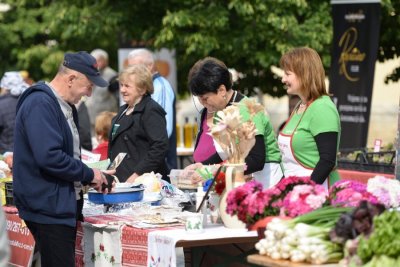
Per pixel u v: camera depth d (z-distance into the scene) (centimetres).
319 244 455
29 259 678
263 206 504
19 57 2061
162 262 551
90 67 610
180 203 682
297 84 612
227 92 639
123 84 782
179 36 1355
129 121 779
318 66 612
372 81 1142
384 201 504
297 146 616
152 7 1430
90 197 673
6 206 717
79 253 663
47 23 1973
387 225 425
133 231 589
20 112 603
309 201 495
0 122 1102
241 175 573
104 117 982
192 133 1295
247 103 605
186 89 1608
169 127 941
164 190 700
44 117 591
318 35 1318
